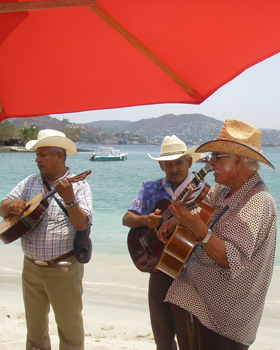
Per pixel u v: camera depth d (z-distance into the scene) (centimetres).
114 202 1445
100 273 587
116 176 3075
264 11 154
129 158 7731
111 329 394
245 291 198
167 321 285
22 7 159
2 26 194
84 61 215
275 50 176
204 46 187
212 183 1992
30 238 282
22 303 466
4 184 2303
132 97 238
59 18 188
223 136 207
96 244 764
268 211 196
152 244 287
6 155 8794
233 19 165
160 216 277
